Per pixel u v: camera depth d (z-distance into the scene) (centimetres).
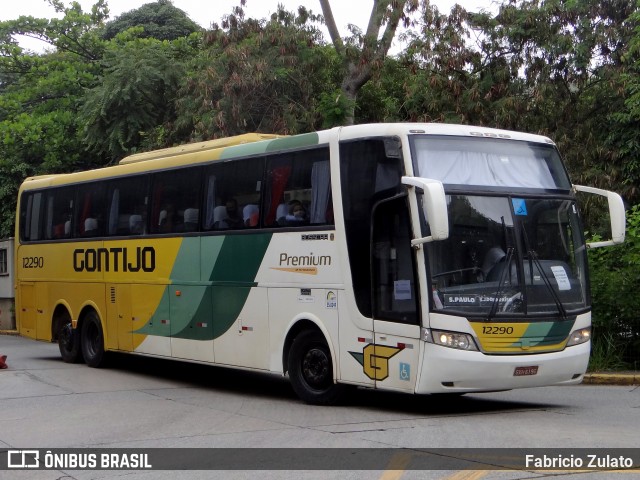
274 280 1279
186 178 1486
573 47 2198
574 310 1141
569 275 1150
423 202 1066
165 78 2870
